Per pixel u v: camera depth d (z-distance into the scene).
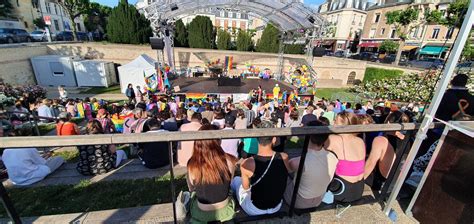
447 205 1.73
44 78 14.91
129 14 19.11
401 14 23.22
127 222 1.91
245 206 1.88
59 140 1.09
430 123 1.70
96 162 3.50
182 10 15.55
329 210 2.05
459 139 1.63
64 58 14.74
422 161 2.42
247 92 13.84
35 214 2.71
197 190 1.67
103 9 38.56
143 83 13.78
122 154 4.16
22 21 29.72
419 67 19.95
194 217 1.74
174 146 4.36
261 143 1.69
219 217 1.72
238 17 50.88
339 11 44.44
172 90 13.48
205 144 1.62
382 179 2.37
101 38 34.31
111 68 16.75
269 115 8.41
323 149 1.91
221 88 14.88
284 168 1.76
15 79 13.12
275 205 1.84
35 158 3.38
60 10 36.97
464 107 2.45
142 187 3.29
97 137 1.12
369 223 1.96
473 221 1.54
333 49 46.28
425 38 29.59
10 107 7.75
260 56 22.41
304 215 1.96
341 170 2.05
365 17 43.38
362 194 2.35
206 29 23.77
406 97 13.63
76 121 8.20
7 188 3.15
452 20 17.58
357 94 16.41
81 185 3.29
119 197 3.05
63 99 9.94
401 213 2.10
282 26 18.81
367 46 38.84
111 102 11.93
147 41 20.64
